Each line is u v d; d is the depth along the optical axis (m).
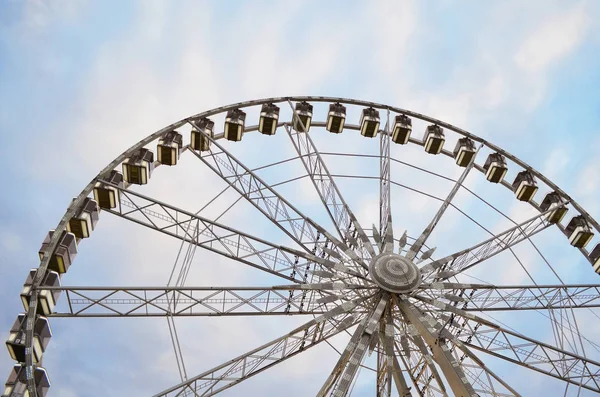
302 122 40.00
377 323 29.48
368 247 32.50
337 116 40.38
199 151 38.31
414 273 31.73
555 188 38.81
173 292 28.94
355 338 28.72
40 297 27.19
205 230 31.69
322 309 30.69
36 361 26.67
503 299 32.41
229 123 38.56
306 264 31.92
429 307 31.23
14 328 26.77
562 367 30.55
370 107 41.31
